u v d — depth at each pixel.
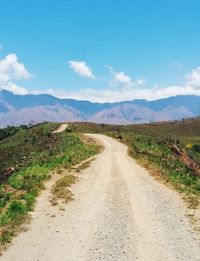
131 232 20.42
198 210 24.92
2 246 18.02
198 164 67.62
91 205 26.33
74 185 33.56
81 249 17.89
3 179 41.44
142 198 28.81
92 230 20.75
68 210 24.80
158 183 35.56
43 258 16.77
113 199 28.39
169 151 72.62
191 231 20.47
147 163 49.75
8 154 115.88
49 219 22.61
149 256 17.00
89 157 57.78
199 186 33.53
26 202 25.72
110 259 16.67
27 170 40.00
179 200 28.05
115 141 93.88
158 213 24.23
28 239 19.11
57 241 18.94
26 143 123.69
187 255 17.09
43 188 31.06
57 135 112.56
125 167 47.03
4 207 24.52
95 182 35.66
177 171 43.34
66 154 55.16
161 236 19.70
